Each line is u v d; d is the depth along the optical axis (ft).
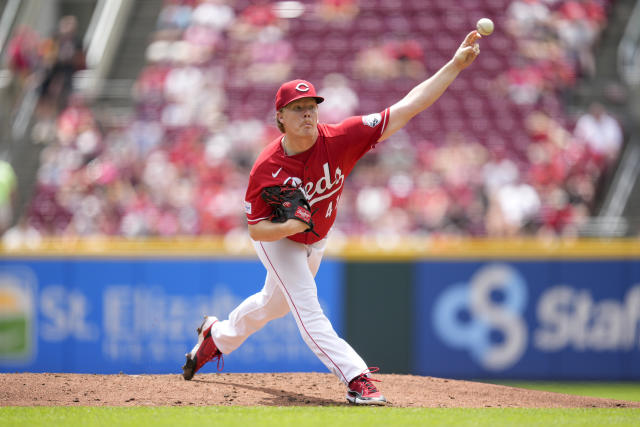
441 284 107.04
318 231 49.75
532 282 106.93
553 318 106.73
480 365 106.52
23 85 160.97
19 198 145.18
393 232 123.95
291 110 45.47
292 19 171.42
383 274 106.93
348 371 48.55
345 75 160.15
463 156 136.87
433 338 106.42
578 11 166.91
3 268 110.63
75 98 158.10
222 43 167.73
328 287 106.93
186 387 53.98
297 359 106.32
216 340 54.70
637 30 167.22
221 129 146.41
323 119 152.15
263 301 52.37
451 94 153.58
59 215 135.33
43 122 156.25
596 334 106.42
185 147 141.38
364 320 106.42
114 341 108.27
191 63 164.25
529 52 161.17
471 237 122.42
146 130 145.59
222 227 125.18
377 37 167.84
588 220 126.93
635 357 105.91
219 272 107.34
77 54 162.40
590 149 139.54
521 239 114.83
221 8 174.81
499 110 150.71
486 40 163.73
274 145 47.65
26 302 110.22
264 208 47.47
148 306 108.06
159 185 132.87
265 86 157.38
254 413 43.88
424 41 166.91
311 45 166.20
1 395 50.42
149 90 158.81
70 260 109.81
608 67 164.66
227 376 59.11
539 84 155.02
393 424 40.27
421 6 171.94
